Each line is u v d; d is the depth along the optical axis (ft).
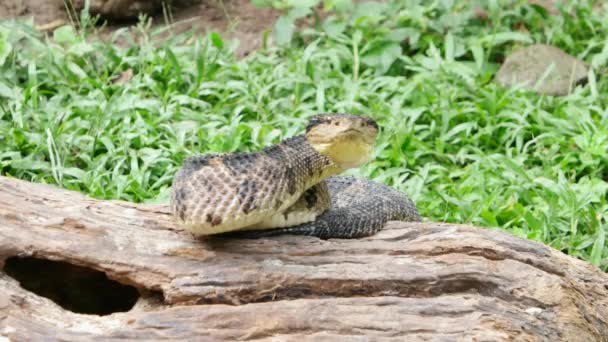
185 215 22.76
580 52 51.11
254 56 48.55
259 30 52.90
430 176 38.83
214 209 22.54
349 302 22.85
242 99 43.21
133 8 51.96
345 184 30.35
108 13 51.65
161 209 25.85
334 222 25.53
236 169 22.88
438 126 43.27
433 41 50.93
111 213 25.26
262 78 45.29
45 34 49.85
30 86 41.27
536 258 24.93
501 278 23.98
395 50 48.60
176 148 37.99
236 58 50.19
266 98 44.11
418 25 52.03
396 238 25.46
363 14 51.24
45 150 37.40
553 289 24.00
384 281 23.65
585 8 53.52
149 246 24.03
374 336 22.04
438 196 36.94
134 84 43.21
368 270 23.80
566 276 25.07
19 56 45.11
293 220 25.05
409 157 40.16
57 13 52.60
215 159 23.15
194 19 53.78
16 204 24.64
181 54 47.80
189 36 49.88
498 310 23.24
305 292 23.53
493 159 39.75
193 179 22.84
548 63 47.80
